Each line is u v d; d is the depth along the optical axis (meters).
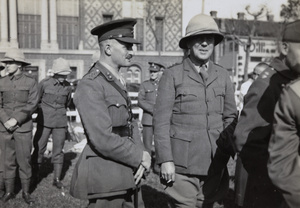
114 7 21.81
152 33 22.22
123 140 2.52
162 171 2.93
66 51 21.39
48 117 5.45
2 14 20.22
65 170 6.39
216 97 3.09
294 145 1.75
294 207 1.71
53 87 5.52
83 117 2.47
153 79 6.58
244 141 2.14
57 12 21.30
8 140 4.71
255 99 2.13
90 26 21.75
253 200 2.19
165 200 4.77
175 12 21.83
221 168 3.07
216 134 3.03
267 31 14.86
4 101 4.71
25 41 20.94
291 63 1.89
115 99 2.60
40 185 5.51
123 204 2.72
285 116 1.73
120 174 2.54
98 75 2.61
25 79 4.80
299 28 1.84
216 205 4.46
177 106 3.07
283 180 1.71
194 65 3.11
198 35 2.98
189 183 3.04
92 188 2.49
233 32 16.81
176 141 3.03
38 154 5.53
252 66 17.53
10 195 4.82
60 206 4.59
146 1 21.94
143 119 6.51
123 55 2.69
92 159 2.55
